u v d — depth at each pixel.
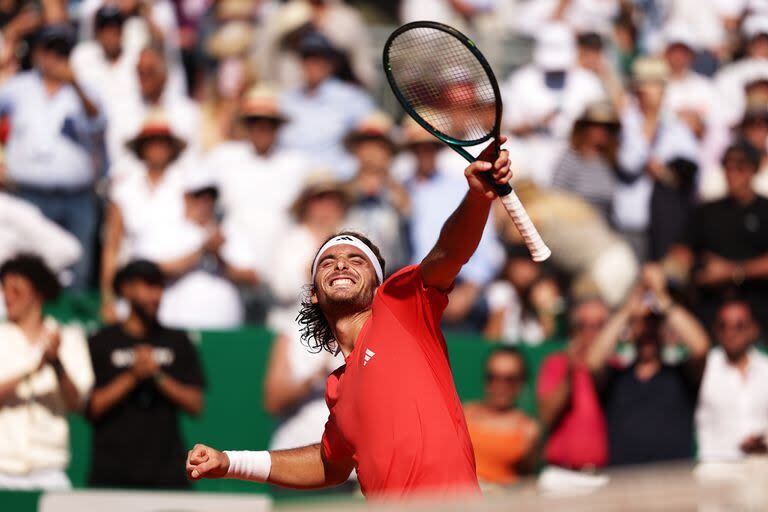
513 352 31.91
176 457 31.03
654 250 40.72
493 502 9.73
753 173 38.12
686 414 32.88
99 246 38.28
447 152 39.25
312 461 18.72
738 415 33.38
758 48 48.06
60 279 35.72
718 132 46.91
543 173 42.66
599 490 9.67
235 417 33.38
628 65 49.78
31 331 29.89
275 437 33.19
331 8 44.62
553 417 32.34
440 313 17.23
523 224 16.12
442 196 38.03
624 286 36.28
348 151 39.56
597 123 39.19
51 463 29.98
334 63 42.94
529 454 31.62
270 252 36.97
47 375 29.92
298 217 36.41
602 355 32.72
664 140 44.12
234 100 42.38
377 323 17.17
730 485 9.47
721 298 37.75
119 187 36.41
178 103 40.19
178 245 35.72
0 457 29.39
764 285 37.56
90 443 31.75
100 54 40.06
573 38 45.06
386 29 46.75
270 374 33.12
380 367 16.91
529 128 43.62
